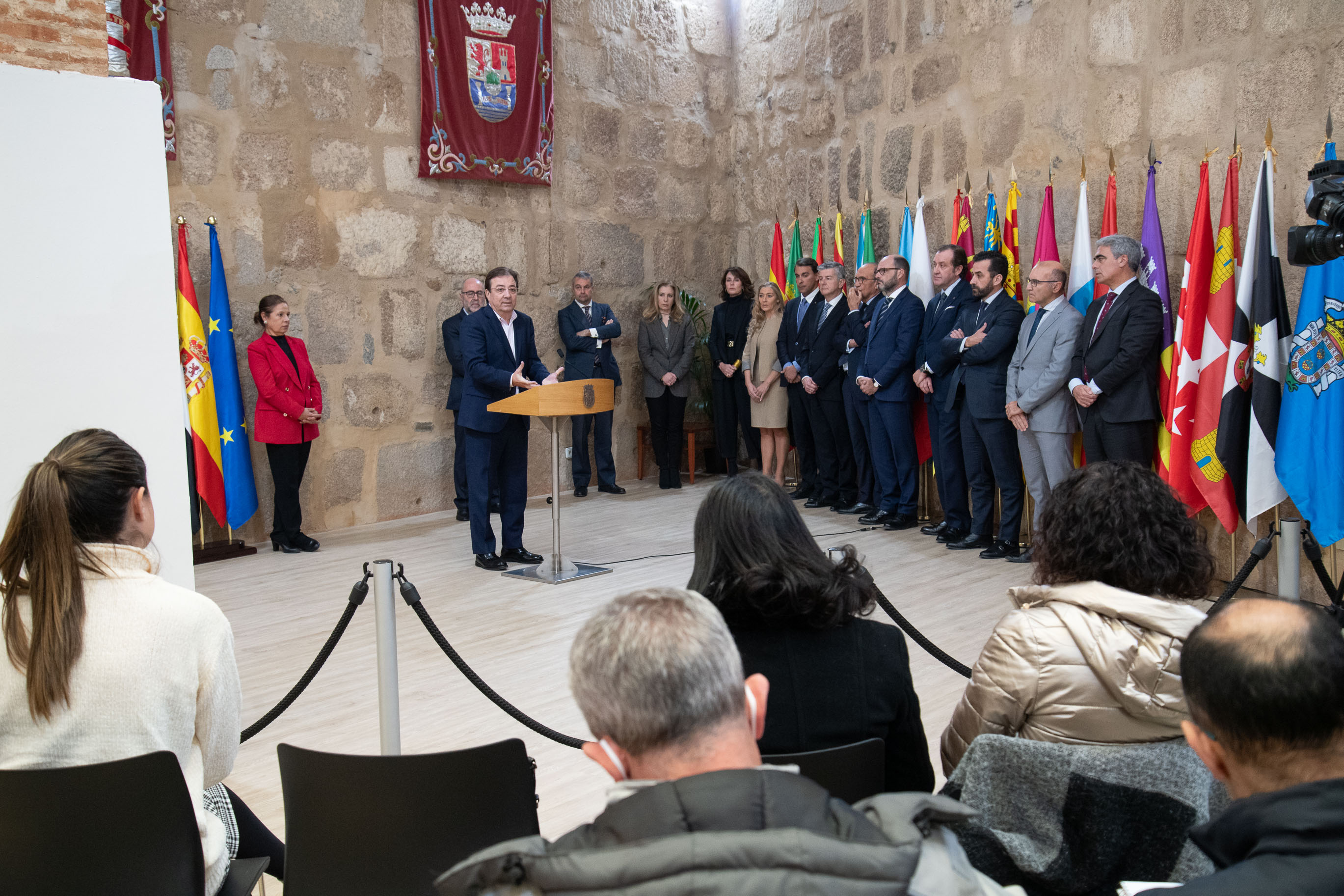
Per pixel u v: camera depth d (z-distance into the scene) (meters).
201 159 6.00
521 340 5.50
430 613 4.68
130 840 1.55
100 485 1.59
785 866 0.75
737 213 8.54
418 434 7.05
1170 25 5.10
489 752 1.68
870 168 7.14
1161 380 5.03
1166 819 1.35
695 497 7.54
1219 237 4.64
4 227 2.54
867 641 1.69
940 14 6.46
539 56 7.26
